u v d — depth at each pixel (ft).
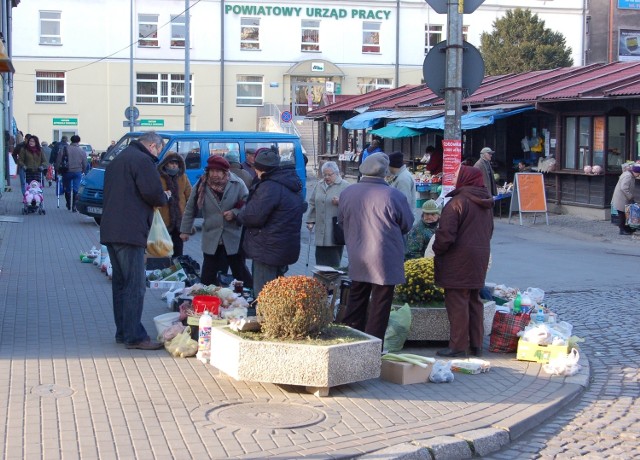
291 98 175.52
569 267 47.88
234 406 21.30
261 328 23.47
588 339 31.07
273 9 172.14
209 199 34.35
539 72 91.09
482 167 62.85
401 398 22.70
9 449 17.88
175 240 40.24
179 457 17.70
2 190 95.45
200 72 170.50
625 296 39.11
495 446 19.88
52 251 50.62
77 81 166.61
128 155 26.30
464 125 72.64
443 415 21.36
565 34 181.06
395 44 177.17
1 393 21.68
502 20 157.28
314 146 154.92
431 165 86.33
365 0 175.22
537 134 79.77
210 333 25.14
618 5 191.11
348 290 28.63
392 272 25.04
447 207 26.37
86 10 165.58
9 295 35.60
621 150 68.33
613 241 59.72
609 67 80.79
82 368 24.23
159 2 168.14
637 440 20.66
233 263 35.32
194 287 31.45
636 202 64.54
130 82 163.43
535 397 23.25
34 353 25.76
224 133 65.57
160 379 23.41
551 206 75.10
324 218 36.32
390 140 112.78
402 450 18.47
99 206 63.46
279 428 19.77
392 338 26.91
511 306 30.35
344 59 176.14
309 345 22.09
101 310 32.71
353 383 23.94
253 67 172.86
